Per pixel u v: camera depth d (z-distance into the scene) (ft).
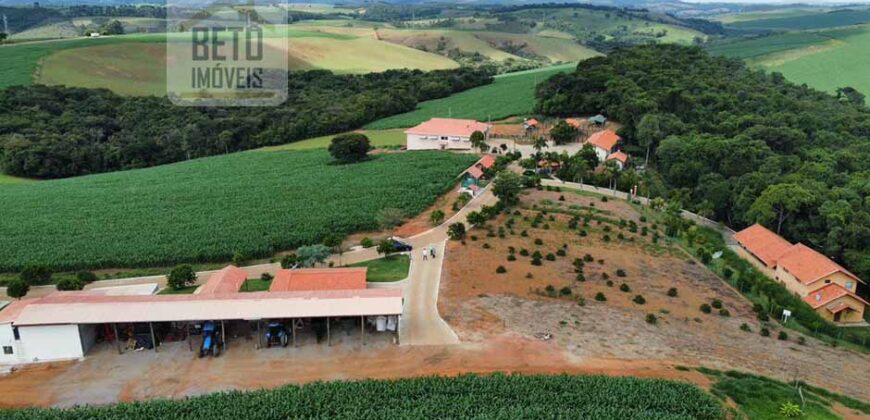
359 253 264.72
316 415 152.97
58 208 329.31
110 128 522.47
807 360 194.70
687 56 642.63
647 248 276.82
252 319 183.21
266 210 315.58
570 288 225.97
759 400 164.14
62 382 169.78
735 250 302.66
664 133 428.97
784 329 218.18
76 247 269.85
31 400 161.79
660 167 412.57
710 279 253.44
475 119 533.96
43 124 495.41
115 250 265.54
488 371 173.27
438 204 326.03
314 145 509.35
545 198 332.80
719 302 224.33
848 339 221.66
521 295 219.00
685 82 520.83
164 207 327.88
